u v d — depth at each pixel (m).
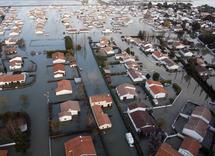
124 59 125.94
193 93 100.62
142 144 71.56
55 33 170.38
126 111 85.94
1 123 77.31
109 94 96.44
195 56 139.25
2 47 140.62
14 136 68.06
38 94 94.75
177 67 121.38
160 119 81.00
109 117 83.56
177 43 150.88
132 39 156.50
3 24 184.25
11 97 92.50
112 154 67.75
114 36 168.88
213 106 91.62
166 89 102.50
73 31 172.62
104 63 118.56
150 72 116.94
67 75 110.25
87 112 84.62
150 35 174.62
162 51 142.00
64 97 93.00
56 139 71.81
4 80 99.25
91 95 95.06
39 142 70.38
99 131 75.69
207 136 75.94
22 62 119.75
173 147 70.19
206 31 179.25
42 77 107.56
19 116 78.81
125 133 76.06
